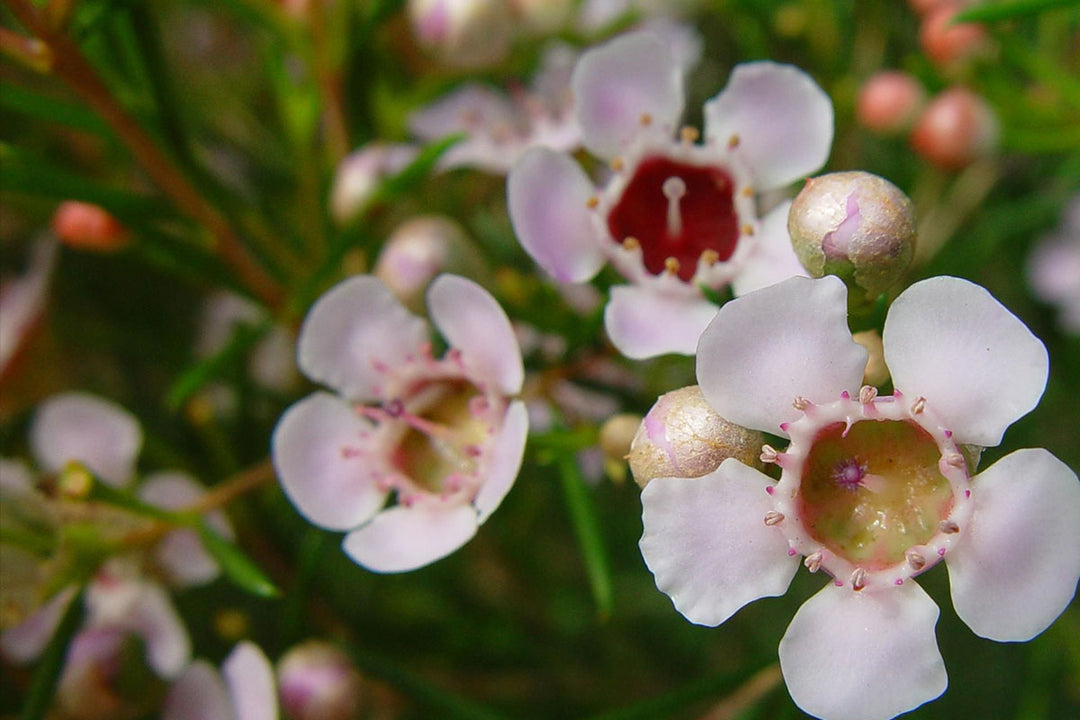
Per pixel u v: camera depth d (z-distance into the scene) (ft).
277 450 0.39
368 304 0.40
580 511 0.39
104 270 0.48
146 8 0.41
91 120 0.42
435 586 0.48
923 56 0.46
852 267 0.36
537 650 0.48
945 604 0.50
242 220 0.43
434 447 0.40
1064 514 0.34
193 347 0.49
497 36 0.45
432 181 0.46
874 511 0.36
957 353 0.35
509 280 0.41
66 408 0.43
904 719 0.47
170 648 0.43
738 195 0.39
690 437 0.36
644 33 0.39
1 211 0.48
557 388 0.42
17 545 0.39
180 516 0.40
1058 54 0.46
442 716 0.44
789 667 0.35
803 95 0.39
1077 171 0.47
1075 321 0.50
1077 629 0.46
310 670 0.42
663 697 0.40
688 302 0.38
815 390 0.35
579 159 0.43
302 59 0.44
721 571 0.35
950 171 0.45
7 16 0.46
